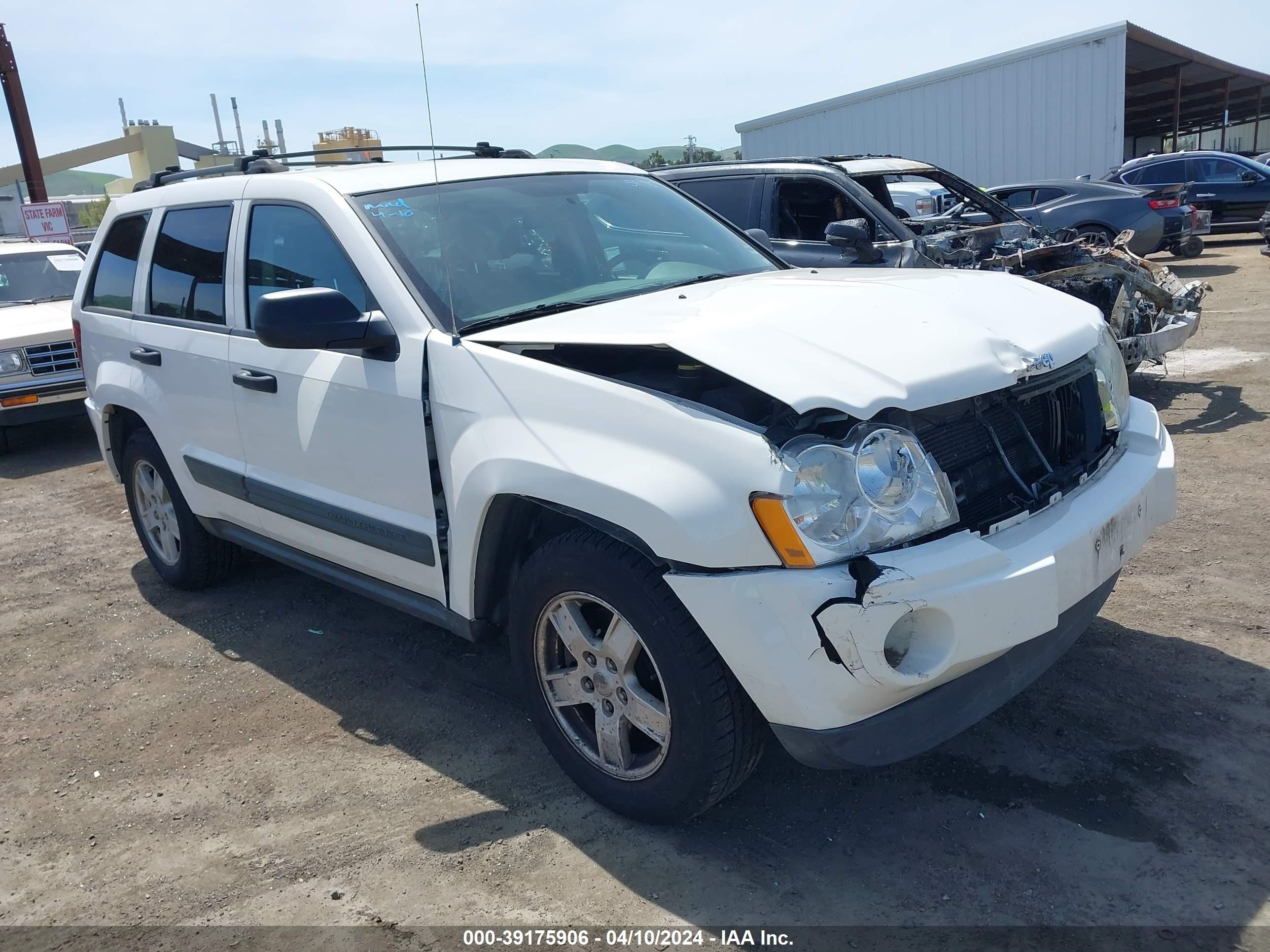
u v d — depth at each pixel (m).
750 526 2.26
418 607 3.29
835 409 2.29
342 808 3.01
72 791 3.22
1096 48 16.36
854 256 6.85
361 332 3.00
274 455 3.66
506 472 2.69
